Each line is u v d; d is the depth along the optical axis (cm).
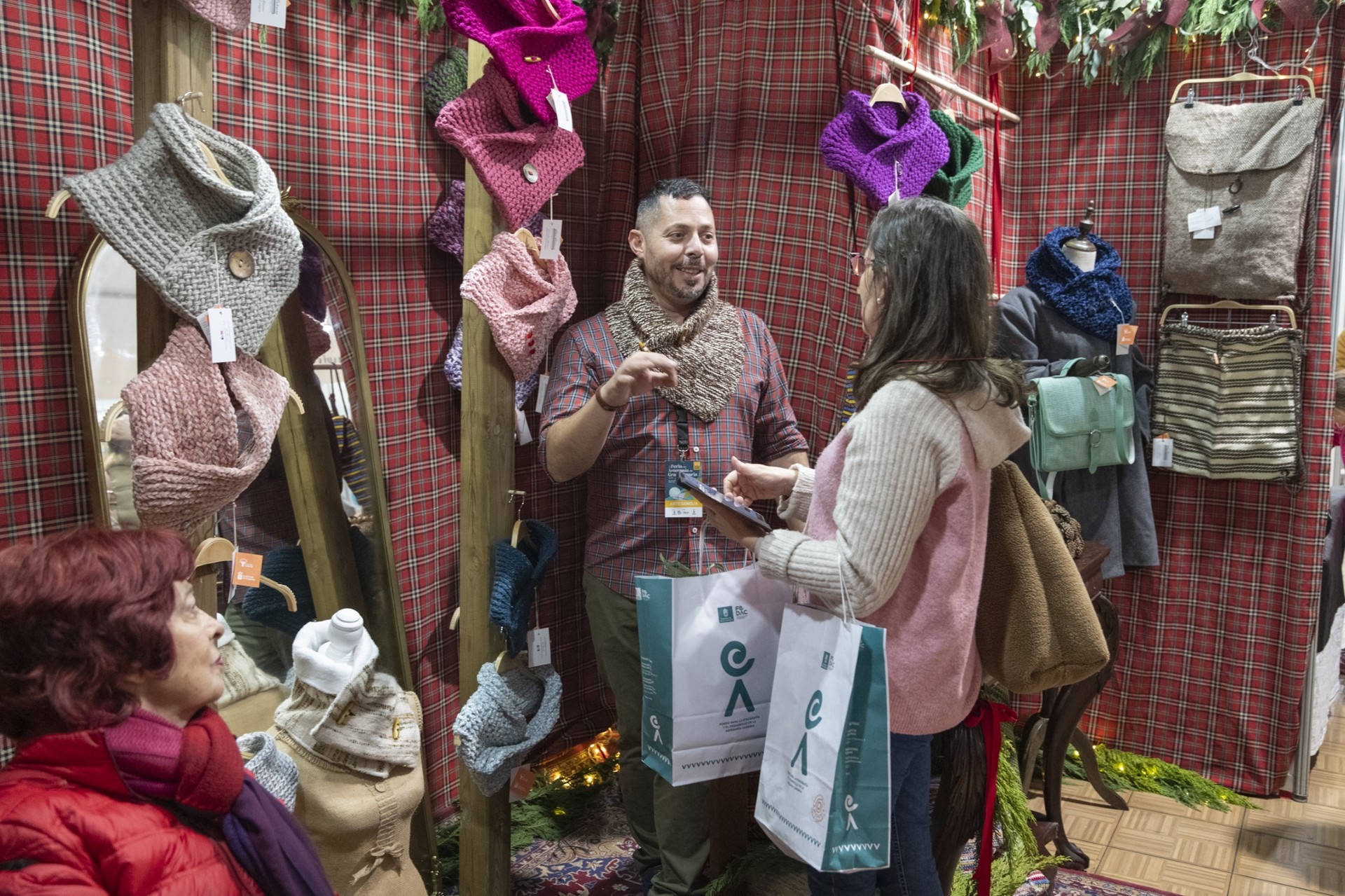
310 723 184
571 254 297
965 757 197
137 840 100
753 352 247
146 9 152
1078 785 326
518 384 266
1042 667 165
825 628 155
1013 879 234
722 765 177
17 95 166
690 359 234
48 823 96
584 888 255
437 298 262
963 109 309
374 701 190
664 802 235
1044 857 243
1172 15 296
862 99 246
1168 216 316
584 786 303
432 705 268
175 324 160
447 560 271
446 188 259
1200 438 316
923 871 173
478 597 221
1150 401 328
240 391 161
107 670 101
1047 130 341
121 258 177
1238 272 305
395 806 192
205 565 172
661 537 237
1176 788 321
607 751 318
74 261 174
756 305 272
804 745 157
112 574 102
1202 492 324
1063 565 167
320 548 219
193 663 111
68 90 173
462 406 220
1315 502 305
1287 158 295
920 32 279
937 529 157
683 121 280
